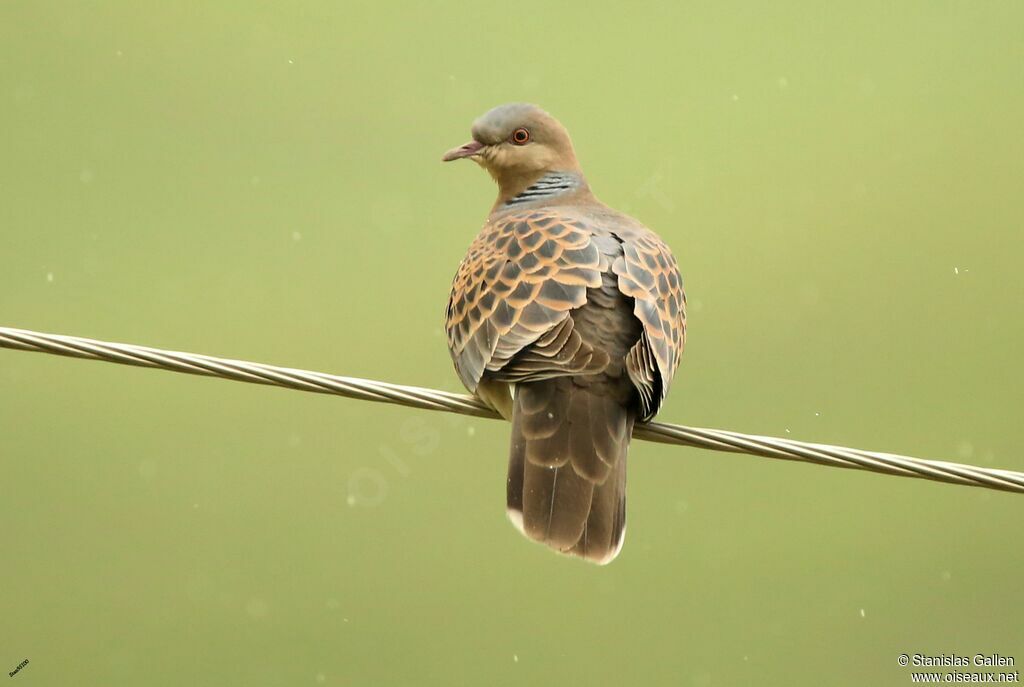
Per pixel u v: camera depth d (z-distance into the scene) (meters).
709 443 8.13
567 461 8.02
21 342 7.68
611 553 7.88
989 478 7.69
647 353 8.15
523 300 8.32
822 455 7.86
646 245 8.79
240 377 7.85
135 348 7.73
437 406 8.42
